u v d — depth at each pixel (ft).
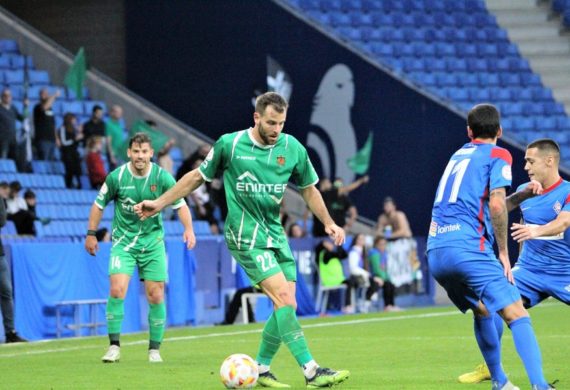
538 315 162.91
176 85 232.73
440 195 66.64
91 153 184.03
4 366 96.84
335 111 224.12
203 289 166.71
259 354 73.67
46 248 140.05
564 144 255.09
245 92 228.22
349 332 136.98
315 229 193.98
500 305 64.08
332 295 190.70
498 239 64.18
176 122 226.38
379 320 160.97
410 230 223.92
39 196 175.01
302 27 224.74
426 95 223.51
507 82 265.34
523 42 278.05
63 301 142.31
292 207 221.87
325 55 224.12
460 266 64.80
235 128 229.45
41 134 185.98
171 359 101.45
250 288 167.84
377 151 224.12
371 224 223.51
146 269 98.84
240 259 71.67
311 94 224.53
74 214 178.50
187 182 71.15
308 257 185.16
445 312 177.58
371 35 263.49
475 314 67.97
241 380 71.56
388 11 274.36
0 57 215.10
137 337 134.41
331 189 195.62
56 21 243.60
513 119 254.68
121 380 82.02
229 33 229.04
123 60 238.27
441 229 66.03
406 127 223.51
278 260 72.64
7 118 176.96
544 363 91.86
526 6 286.46
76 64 198.80
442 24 274.36
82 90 209.05
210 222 191.93
